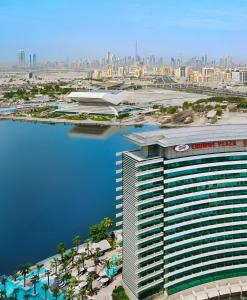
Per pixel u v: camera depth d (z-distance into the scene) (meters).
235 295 153.88
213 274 158.88
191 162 146.25
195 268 155.00
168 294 151.12
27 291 162.38
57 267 181.00
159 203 145.00
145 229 142.50
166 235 147.75
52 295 158.88
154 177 141.88
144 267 144.50
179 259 151.38
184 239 150.50
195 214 149.88
